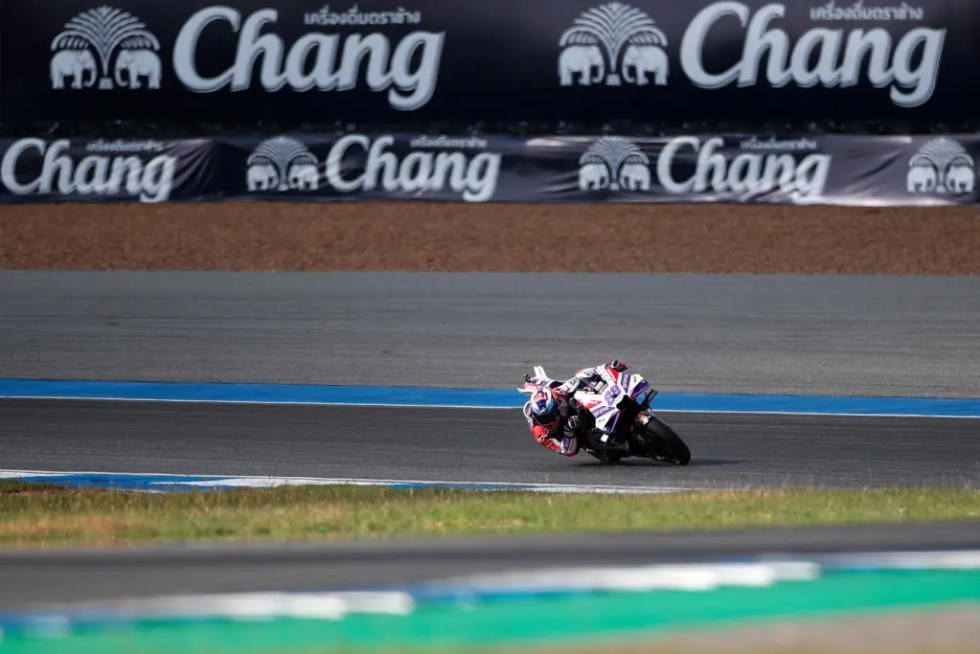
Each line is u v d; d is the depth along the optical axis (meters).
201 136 130.88
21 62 131.62
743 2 125.06
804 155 125.56
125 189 132.00
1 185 132.50
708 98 126.19
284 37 129.75
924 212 123.94
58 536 29.61
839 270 113.75
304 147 130.75
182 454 50.59
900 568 21.91
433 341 80.06
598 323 86.31
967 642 16.95
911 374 68.75
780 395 63.06
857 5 123.62
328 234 124.56
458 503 35.12
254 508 36.31
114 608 19.62
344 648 16.95
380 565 23.34
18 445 52.41
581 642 17.14
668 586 20.56
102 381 68.31
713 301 96.44
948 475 45.81
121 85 131.12
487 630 17.91
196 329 85.50
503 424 56.22
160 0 130.12
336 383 67.19
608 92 127.19
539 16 127.38
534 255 119.12
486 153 129.25
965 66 122.75
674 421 56.59
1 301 98.44
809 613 18.75
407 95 129.38
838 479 45.09
